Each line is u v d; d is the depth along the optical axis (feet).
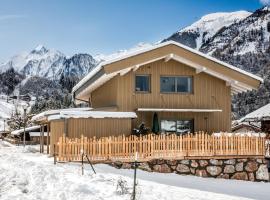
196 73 92.84
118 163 70.23
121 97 88.17
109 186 44.39
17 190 40.40
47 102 355.97
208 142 75.20
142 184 50.83
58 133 81.82
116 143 70.74
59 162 67.62
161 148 72.90
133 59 85.35
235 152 76.13
